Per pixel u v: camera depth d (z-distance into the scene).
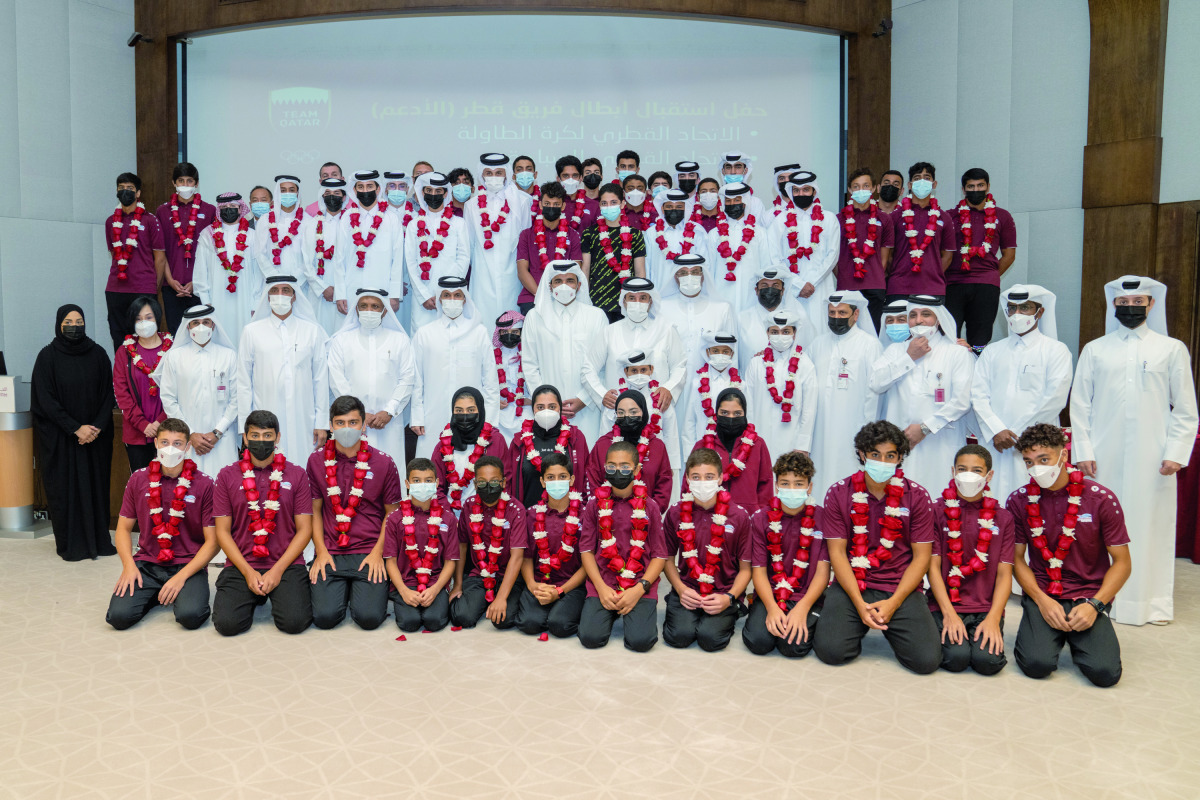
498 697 3.46
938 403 5.05
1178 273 6.22
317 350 5.72
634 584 4.11
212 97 8.03
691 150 7.88
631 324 5.49
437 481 4.42
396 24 7.84
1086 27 6.62
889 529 3.89
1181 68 6.18
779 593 4.05
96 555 5.77
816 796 2.70
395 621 4.47
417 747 3.01
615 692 3.54
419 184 6.24
